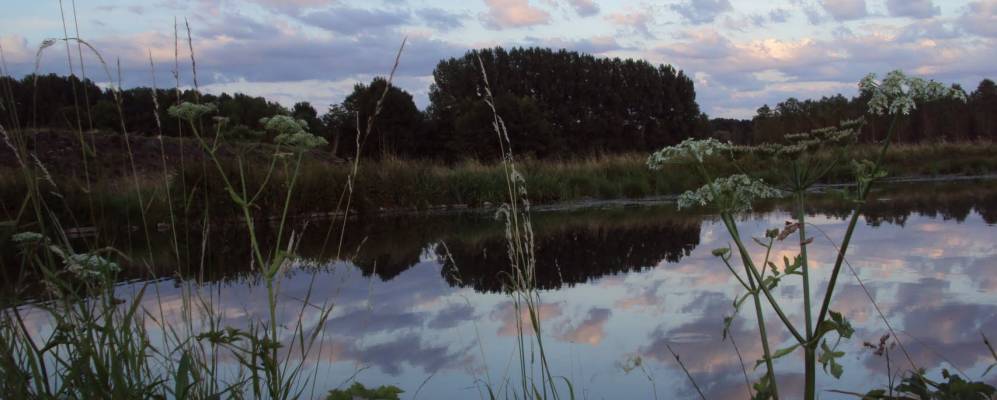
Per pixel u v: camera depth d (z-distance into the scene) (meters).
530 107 31.06
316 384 3.36
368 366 3.64
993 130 32.78
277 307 4.97
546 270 6.42
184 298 2.99
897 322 4.09
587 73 39.78
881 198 12.85
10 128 2.48
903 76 2.13
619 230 9.52
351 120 27.12
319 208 13.42
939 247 6.66
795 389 3.18
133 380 2.67
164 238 9.62
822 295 4.89
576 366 3.59
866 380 3.25
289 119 2.90
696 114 43.06
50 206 7.72
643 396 3.13
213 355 2.71
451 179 16.39
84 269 2.59
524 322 4.48
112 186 10.41
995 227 7.99
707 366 3.54
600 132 39.09
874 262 5.99
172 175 11.59
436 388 3.28
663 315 4.56
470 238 9.24
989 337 3.71
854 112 31.69
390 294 5.46
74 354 2.64
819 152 2.35
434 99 40.53
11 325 2.49
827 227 8.59
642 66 41.19
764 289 2.25
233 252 8.17
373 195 14.46
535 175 17.23
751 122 45.84
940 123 32.59
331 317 4.70
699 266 6.37
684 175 18.05
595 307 4.84
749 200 2.36
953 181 18.03
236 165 12.23
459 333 4.26
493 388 3.28
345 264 7.11
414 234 9.88
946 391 2.33
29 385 2.49
